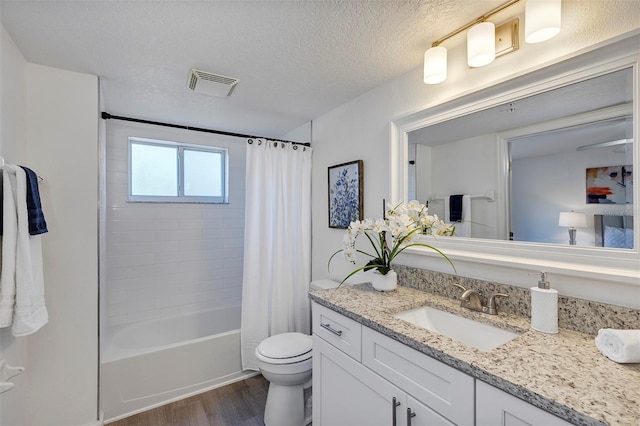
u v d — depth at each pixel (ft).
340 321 4.56
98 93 5.83
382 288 5.27
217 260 10.21
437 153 5.23
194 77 5.89
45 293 5.32
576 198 3.61
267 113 8.08
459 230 4.88
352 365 4.29
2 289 3.86
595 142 3.47
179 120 8.63
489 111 4.51
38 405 5.24
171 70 5.64
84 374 5.57
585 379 2.52
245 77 5.95
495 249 4.40
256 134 10.21
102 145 6.86
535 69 3.84
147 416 6.30
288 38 4.66
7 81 4.45
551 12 3.37
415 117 5.56
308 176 8.60
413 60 5.37
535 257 3.96
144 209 9.09
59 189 5.45
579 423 2.11
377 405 3.85
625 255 3.22
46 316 4.47
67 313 5.48
